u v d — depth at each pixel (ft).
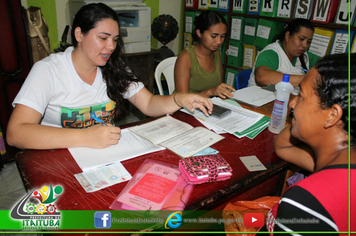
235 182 2.76
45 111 3.91
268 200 3.36
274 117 3.82
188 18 10.91
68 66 3.82
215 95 5.23
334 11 6.82
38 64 3.67
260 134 3.82
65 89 3.82
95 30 3.48
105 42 3.59
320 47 7.22
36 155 3.02
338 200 1.59
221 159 2.92
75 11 8.31
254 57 8.91
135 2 8.80
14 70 6.23
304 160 2.99
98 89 4.14
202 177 2.66
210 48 5.77
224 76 10.20
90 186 2.58
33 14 7.02
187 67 5.92
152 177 2.74
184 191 2.57
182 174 2.79
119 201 2.41
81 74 3.93
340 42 6.77
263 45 8.41
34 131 3.10
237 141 3.59
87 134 3.19
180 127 3.81
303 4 7.29
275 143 3.37
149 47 9.11
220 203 3.75
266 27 8.13
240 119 4.20
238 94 5.31
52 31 8.80
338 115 1.78
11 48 6.03
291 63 6.68
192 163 2.80
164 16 9.75
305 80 2.00
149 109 4.56
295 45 6.27
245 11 8.80
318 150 2.08
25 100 3.35
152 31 10.00
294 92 5.51
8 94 6.31
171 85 6.78
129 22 8.82
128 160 3.02
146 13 8.60
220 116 4.21
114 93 4.28
